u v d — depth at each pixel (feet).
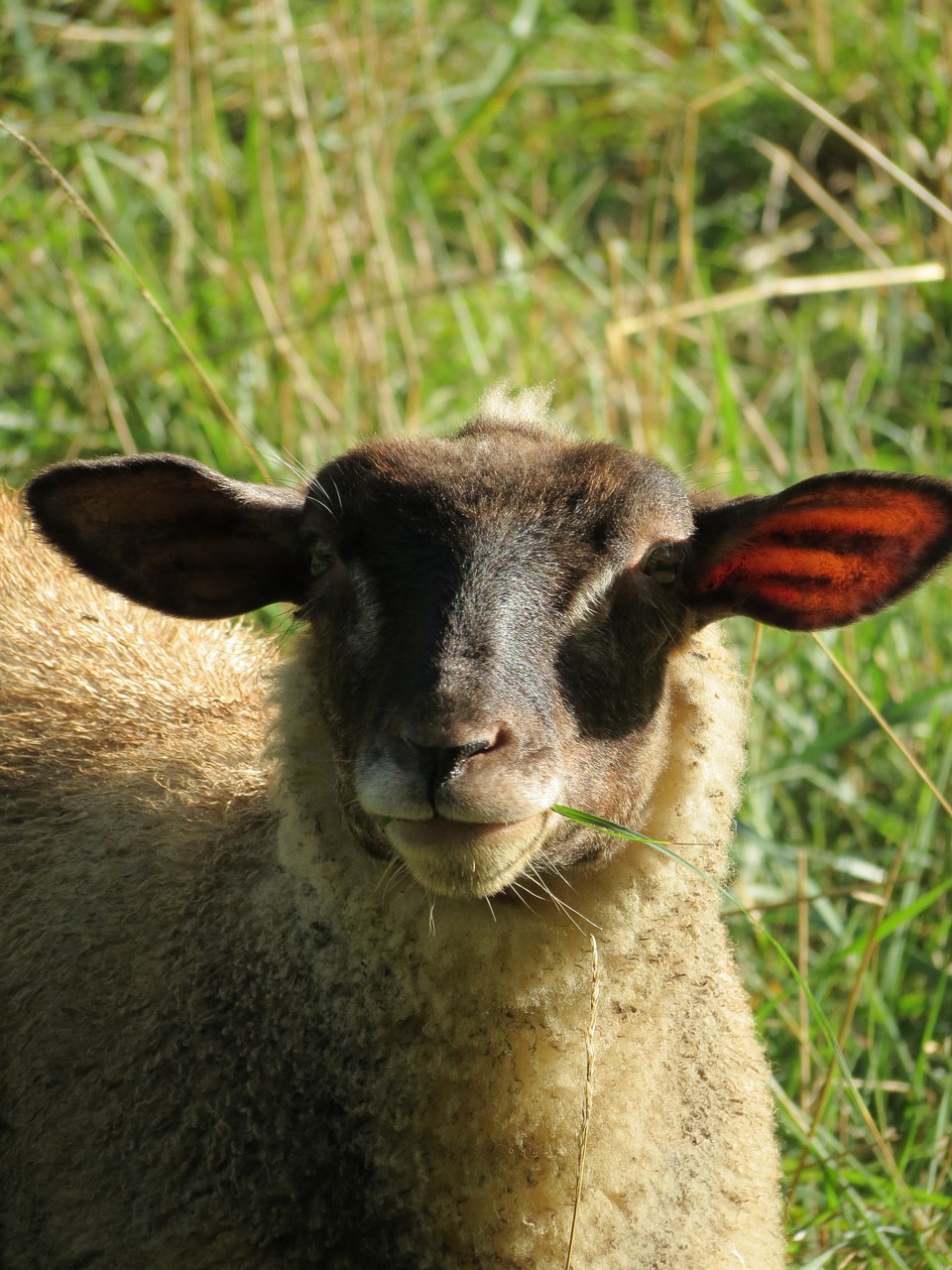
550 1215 43.19
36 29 98.07
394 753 39.68
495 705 39.68
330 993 43.93
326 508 45.09
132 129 93.04
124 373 84.28
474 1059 43.24
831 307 101.81
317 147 94.99
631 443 85.10
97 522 49.49
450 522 43.01
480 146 106.63
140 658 55.62
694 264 95.30
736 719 48.70
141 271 87.10
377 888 43.57
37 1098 45.91
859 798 74.13
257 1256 43.29
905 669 77.25
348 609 43.98
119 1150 44.32
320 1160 43.42
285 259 89.45
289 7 100.83
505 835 39.81
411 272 95.76
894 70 105.81
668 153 91.35
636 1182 43.78
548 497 43.60
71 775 51.52
